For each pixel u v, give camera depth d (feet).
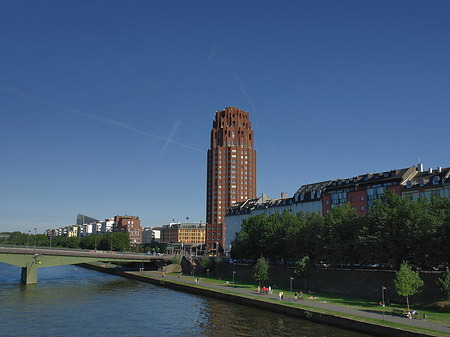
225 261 469.57
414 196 389.19
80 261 441.27
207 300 302.04
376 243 264.72
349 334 189.16
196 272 500.33
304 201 527.81
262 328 207.10
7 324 219.61
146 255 530.68
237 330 205.67
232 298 291.79
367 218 287.07
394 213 266.57
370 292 272.72
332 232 310.04
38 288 369.50
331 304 243.81
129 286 396.37
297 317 230.48
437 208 263.90
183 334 201.46
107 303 289.53
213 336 196.34
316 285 318.04
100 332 205.98
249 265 426.92
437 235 242.17
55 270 612.29
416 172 419.95
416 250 251.60
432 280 241.35
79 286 390.63
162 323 224.74
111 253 487.20
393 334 174.91
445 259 242.78
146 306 277.23
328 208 485.56
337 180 498.28
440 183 367.25
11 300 296.10
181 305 280.10
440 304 223.51
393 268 305.12
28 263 402.93
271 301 257.34
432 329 171.73
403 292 211.61
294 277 319.68
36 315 244.22
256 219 427.33
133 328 214.07
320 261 333.83
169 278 432.25
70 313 251.60
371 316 203.41
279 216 412.57
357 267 351.25
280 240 375.25
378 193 426.51
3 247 396.37
